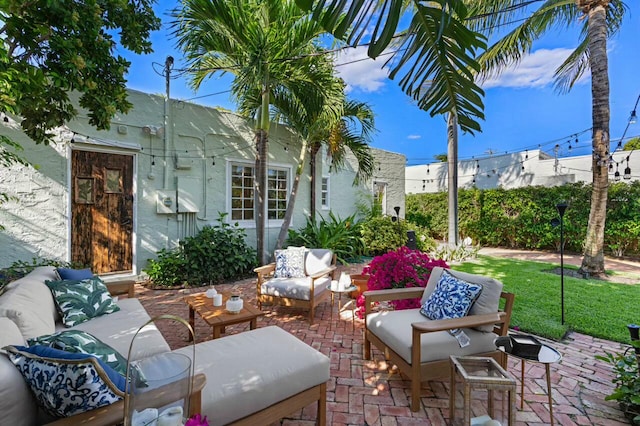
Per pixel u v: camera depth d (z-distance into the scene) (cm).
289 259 427
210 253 530
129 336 219
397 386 230
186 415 124
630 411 193
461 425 174
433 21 126
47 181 445
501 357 223
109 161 502
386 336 233
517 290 464
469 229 1030
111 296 298
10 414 111
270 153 712
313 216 783
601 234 545
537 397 217
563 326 331
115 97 247
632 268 633
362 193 1036
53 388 115
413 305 316
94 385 118
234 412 151
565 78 693
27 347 128
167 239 561
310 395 180
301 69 504
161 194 549
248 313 274
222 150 632
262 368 170
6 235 418
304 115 624
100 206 495
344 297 466
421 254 342
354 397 217
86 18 208
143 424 112
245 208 675
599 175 535
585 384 233
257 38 430
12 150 417
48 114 239
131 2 258
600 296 433
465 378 163
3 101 175
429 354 205
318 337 319
